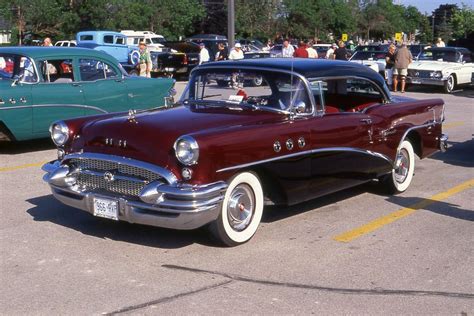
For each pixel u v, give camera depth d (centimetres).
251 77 643
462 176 902
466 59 2381
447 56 2347
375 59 2466
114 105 1093
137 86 1125
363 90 734
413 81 2267
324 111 651
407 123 764
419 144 807
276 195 618
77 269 521
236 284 491
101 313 438
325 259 550
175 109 632
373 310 446
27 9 4144
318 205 732
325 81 655
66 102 1028
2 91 960
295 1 5953
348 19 6606
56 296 467
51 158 995
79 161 588
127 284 490
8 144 1114
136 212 541
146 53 2227
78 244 583
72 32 4312
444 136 847
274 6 5747
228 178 549
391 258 555
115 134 564
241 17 5441
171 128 554
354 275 513
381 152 722
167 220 528
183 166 525
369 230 638
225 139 541
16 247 575
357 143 680
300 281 499
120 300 460
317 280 502
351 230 637
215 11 5675
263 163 572
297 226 647
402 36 4144
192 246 578
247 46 3694
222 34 5769
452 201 759
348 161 674
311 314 438
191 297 466
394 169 761
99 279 500
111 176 558
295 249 575
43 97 1001
